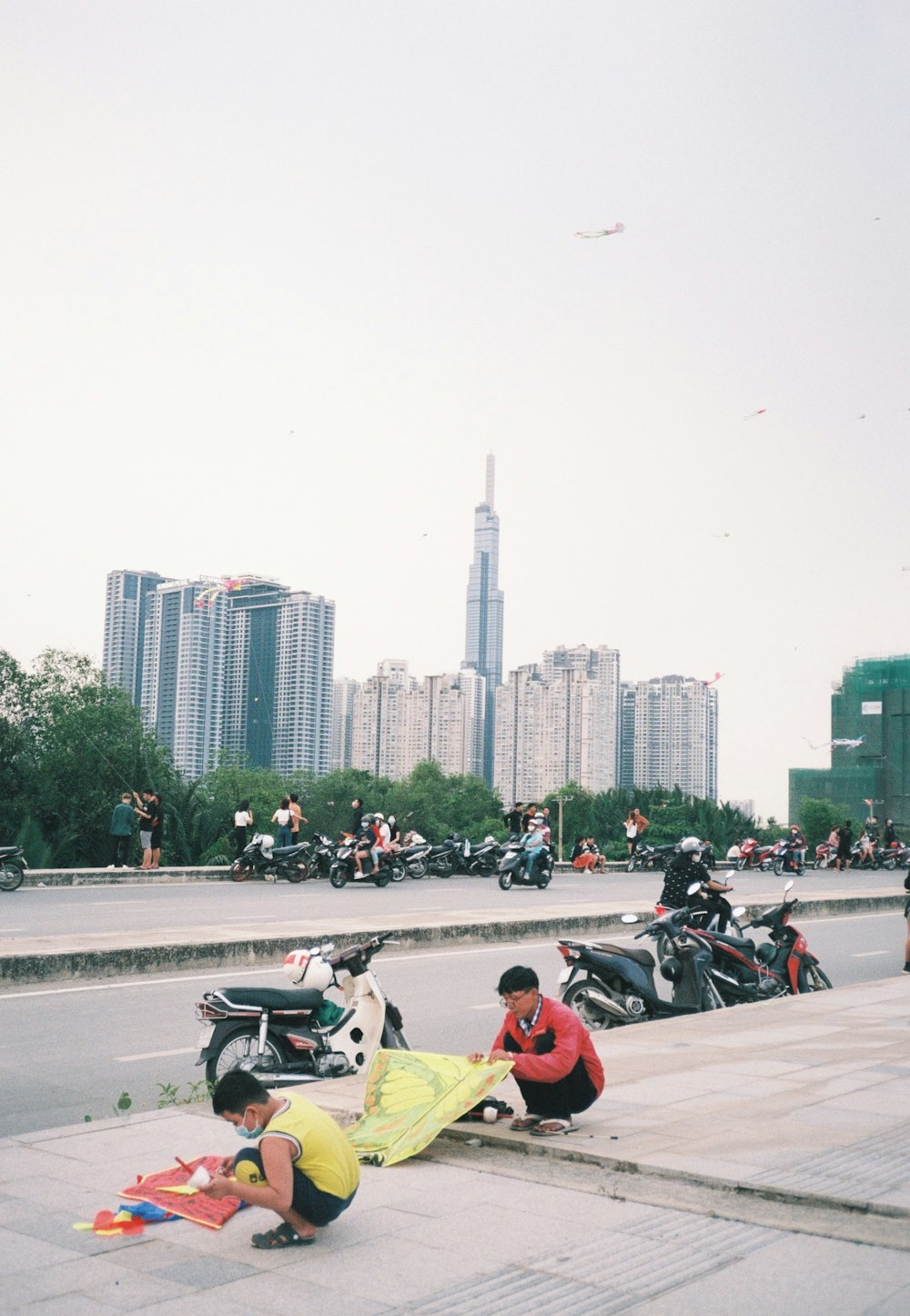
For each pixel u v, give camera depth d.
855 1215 5.08
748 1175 5.55
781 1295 4.27
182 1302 4.22
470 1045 10.22
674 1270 4.52
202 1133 6.51
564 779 189.12
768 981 11.56
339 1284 4.40
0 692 35.59
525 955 16.27
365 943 8.22
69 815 34.12
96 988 12.50
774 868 37.66
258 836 27.23
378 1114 6.43
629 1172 5.77
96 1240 4.88
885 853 43.81
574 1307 4.17
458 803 106.06
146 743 35.94
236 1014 7.91
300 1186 4.79
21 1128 7.54
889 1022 10.01
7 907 19.81
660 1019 10.13
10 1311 4.14
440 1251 4.73
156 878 26.64
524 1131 6.41
